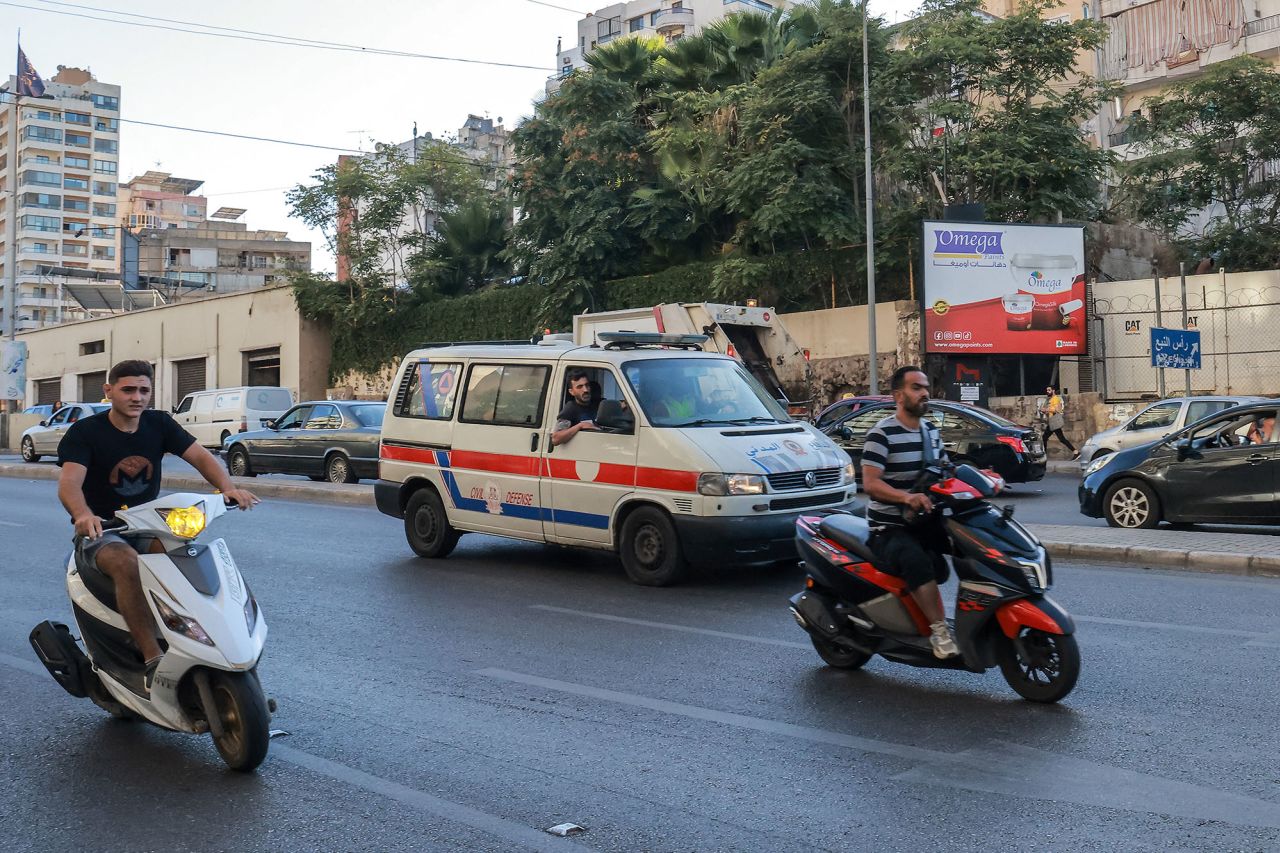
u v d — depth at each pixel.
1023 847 4.11
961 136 30.53
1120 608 8.44
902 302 28.62
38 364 58.12
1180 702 5.96
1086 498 13.29
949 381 27.91
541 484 10.62
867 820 4.43
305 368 43.91
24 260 115.06
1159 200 34.09
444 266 42.75
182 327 49.09
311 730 5.84
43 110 116.00
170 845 4.36
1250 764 4.96
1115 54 44.38
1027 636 6.11
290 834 4.43
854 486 10.33
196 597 4.98
